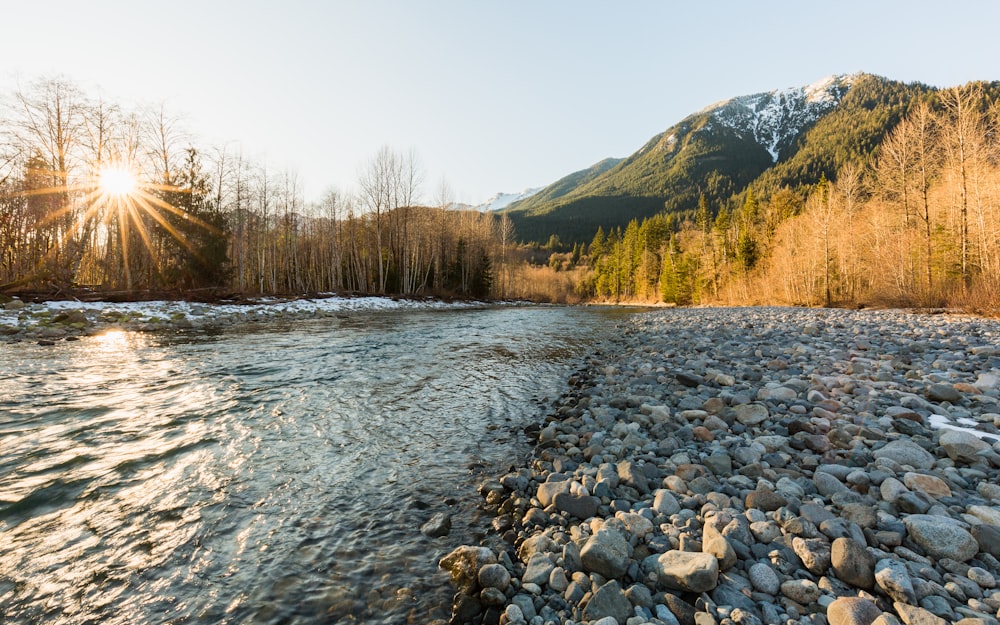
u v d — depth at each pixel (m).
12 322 13.98
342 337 15.56
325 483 4.43
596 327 20.84
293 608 2.72
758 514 3.42
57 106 22.88
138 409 6.48
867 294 30.89
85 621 2.55
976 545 2.85
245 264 40.38
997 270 21.25
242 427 5.92
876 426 5.18
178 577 2.96
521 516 3.84
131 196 26.11
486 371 10.07
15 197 22.67
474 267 58.12
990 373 7.26
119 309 18.31
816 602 2.59
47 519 3.59
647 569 2.96
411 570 3.11
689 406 6.51
